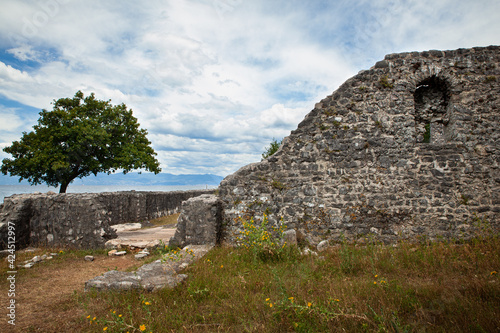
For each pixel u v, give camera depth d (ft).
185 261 19.74
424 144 26.03
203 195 28.66
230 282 16.12
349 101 26.99
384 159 26.05
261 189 27.25
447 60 26.78
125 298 14.43
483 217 24.67
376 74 27.14
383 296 13.17
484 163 25.35
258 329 11.06
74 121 63.93
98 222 28.89
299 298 13.42
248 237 24.38
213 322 12.12
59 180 67.82
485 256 18.15
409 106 26.55
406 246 22.53
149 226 47.24
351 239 25.52
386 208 25.52
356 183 26.05
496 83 26.21
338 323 11.03
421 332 10.22
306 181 26.66
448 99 27.43
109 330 11.32
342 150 26.55
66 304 14.51
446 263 17.69
